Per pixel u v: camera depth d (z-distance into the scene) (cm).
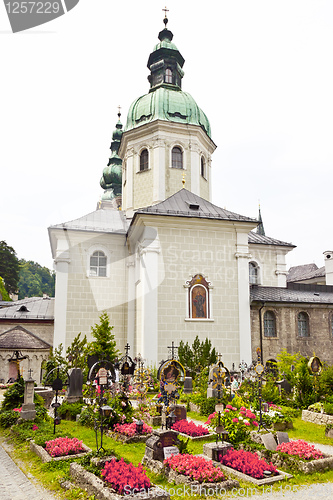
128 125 3044
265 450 919
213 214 2353
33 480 786
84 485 712
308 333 2550
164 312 2148
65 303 2280
